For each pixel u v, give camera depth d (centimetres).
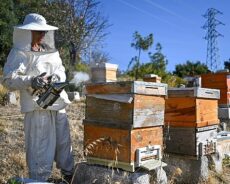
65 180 389
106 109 382
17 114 785
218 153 548
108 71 464
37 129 373
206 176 480
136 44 2133
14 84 358
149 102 382
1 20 2100
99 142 387
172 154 479
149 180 388
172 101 471
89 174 386
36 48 377
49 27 377
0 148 527
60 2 2184
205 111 474
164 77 1944
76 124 712
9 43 2112
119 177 370
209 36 3347
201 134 470
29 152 376
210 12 3303
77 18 2167
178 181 477
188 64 3256
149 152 387
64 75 389
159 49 2383
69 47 2145
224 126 797
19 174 445
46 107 365
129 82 363
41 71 371
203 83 924
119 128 371
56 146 396
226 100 887
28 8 2348
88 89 392
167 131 477
